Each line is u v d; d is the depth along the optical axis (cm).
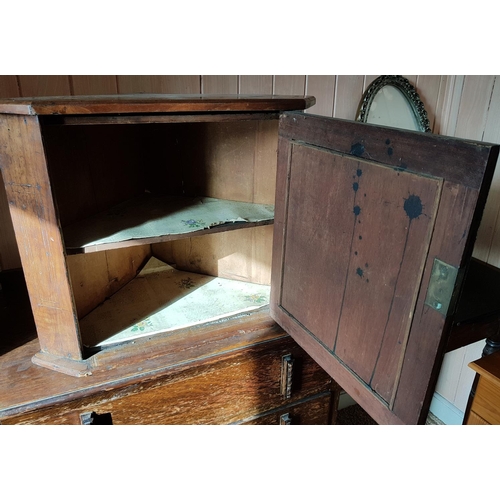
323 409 131
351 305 84
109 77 121
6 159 83
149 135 128
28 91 115
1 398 90
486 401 115
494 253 153
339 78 146
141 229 104
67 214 104
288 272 104
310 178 90
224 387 110
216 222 109
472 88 154
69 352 100
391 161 70
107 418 98
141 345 106
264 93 138
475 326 111
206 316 119
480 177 56
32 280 94
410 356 72
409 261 69
